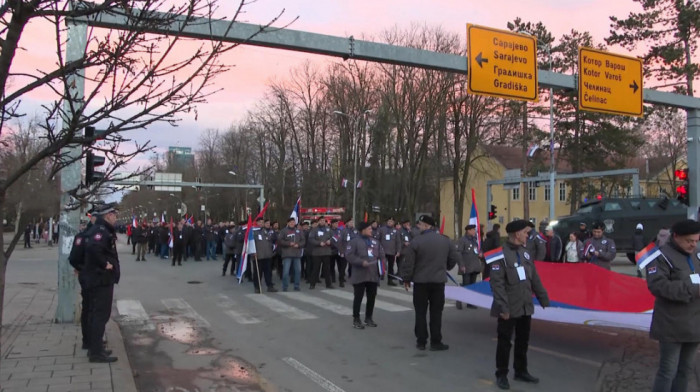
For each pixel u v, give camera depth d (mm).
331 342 8195
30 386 5418
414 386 5953
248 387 5969
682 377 4723
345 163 50906
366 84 46094
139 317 10375
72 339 7688
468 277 12133
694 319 4520
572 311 7551
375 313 10820
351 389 5867
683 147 46062
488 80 10773
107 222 6551
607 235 22297
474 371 6547
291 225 14367
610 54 12367
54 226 47156
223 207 83125
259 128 61906
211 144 83125
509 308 5824
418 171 43000
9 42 3174
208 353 7527
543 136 39750
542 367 6648
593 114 39594
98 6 3402
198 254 26312
